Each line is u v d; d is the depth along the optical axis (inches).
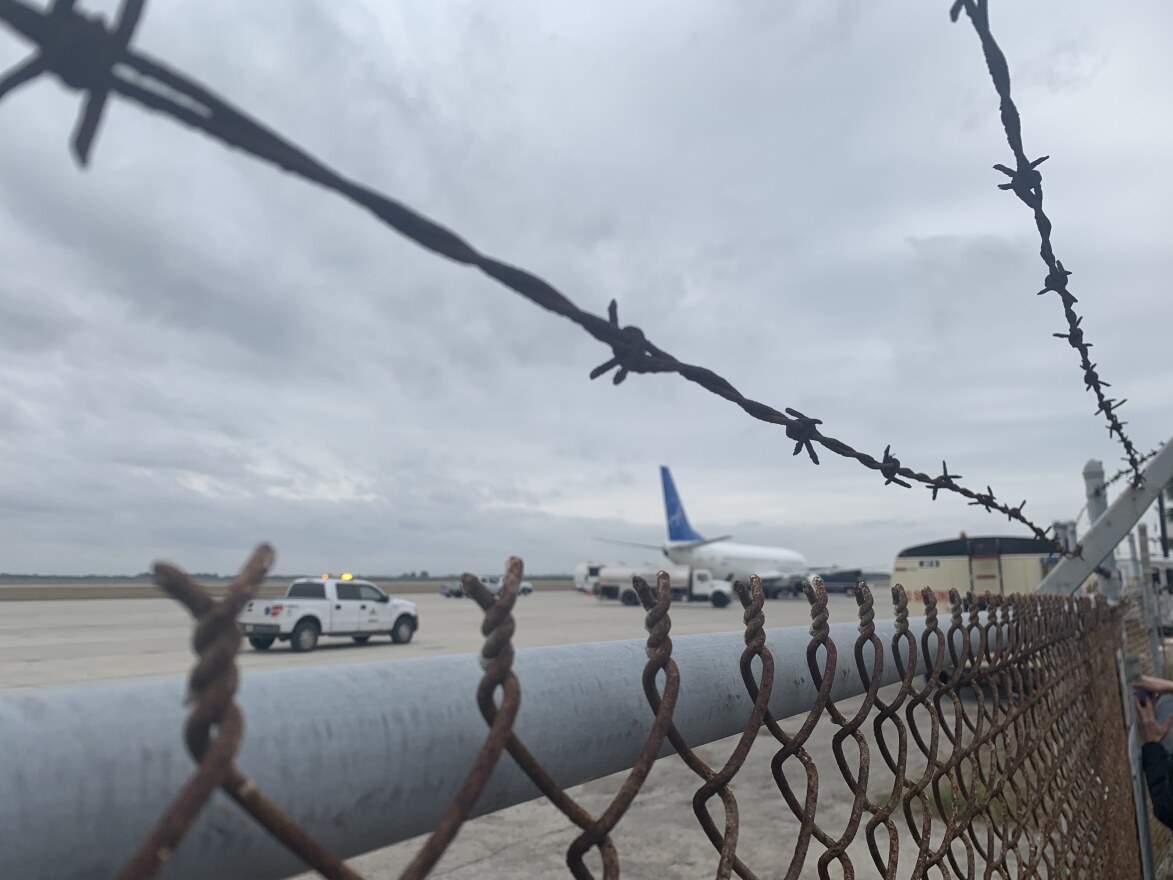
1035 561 450.9
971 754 63.8
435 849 20.5
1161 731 105.9
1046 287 72.4
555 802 25.2
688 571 1595.7
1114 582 173.2
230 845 20.2
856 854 178.5
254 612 652.1
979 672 68.0
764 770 252.7
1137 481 153.3
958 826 60.1
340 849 23.3
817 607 43.0
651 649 30.3
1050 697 86.8
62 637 792.3
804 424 47.6
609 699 32.5
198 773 14.7
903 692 53.2
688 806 216.5
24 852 17.8
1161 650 223.0
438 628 937.5
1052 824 80.3
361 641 762.8
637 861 177.5
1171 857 161.5
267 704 21.7
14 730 18.1
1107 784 110.6
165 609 1556.3
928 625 59.2
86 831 18.5
